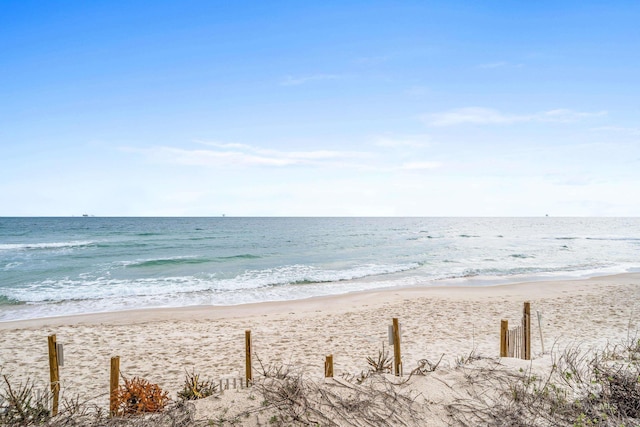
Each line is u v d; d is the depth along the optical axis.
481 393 5.68
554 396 5.52
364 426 4.83
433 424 4.92
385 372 6.70
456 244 48.06
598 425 4.76
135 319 13.93
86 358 9.98
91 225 92.44
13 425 4.91
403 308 15.39
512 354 7.88
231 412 5.01
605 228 109.50
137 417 5.09
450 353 9.89
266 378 6.06
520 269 27.03
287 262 30.41
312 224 122.75
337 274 24.70
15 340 11.51
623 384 5.48
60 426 4.91
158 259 30.00
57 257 31.70
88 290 19.39
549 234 74.94
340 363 9.27
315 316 14.26
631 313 13.45
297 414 4.96
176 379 8.48
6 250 36.66
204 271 25.66
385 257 34.03
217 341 11.29
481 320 13.45
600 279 22.45
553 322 12.85
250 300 17.47
